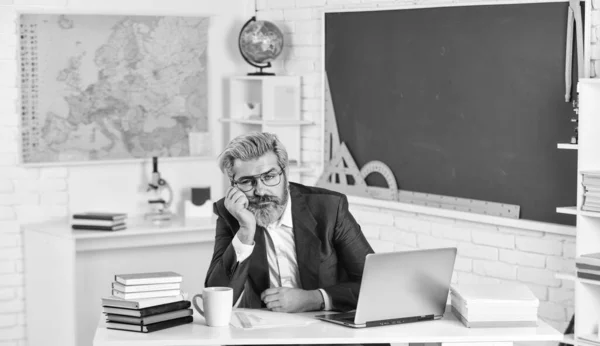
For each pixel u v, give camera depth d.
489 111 5.03
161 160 6.31
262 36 6.14
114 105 6.16
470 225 5.21
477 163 5.11
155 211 6.29
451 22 5.21
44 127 5.95
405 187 5.58
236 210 3.41
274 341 3.07
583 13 4.52
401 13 5.51
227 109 6.53
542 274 4.84
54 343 5.71
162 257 6.14
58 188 6.01
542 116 4.75
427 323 3.31
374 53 5.71
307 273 3.61
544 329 3.22
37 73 5.90
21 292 5.93
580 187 4.32
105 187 6.17
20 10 5.80
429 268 3.31
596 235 4.39
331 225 3.63
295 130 6.32
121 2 6.08
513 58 4.88
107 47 6.11
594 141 4.33
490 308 3.24
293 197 3.65
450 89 5.24
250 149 3.49
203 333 3.15
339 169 6.01
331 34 5.99
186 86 6.38
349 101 5.91
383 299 3.25
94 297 5.90
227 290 3.28
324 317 3.35
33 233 5.80
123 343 3.03
